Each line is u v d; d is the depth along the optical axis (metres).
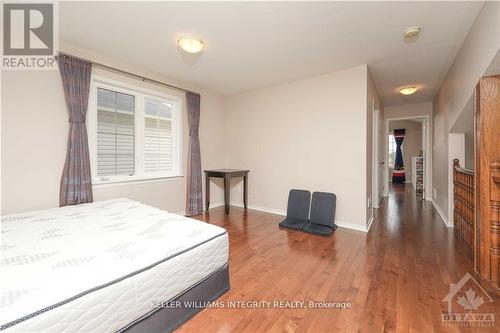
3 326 0.75
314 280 1.84
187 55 2.77
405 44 2.46
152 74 3.28
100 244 1.35
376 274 1.92
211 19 2.04
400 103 5.22
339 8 1.87
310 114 3.49
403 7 1.85
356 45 2.49
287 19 2.03
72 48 2.49
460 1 1.77
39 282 0.96
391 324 1.35
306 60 2.88
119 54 2.74
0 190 2.08
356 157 3.07
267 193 4.08
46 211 2.10
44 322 0.82
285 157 3.81
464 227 2.61
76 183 2.47
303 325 1.35
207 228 1.66
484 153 1.82
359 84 3.03
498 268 1.78
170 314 1.26
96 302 0.96
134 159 3.19
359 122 3.04
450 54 2.70
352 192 3.12
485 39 1.79
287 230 3.09
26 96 2.20
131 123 3.15
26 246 1.32
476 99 1.91
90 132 2.69
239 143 4.45
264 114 4.07
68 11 1.93
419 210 4.20
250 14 1.96
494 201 1.78
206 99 4.21
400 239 2.73
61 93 2.42
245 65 3.04
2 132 2.08
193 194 3.84
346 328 1.32
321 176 3.40
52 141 2.36
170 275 1.24
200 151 4.07
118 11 1.93
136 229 1.61
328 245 2.56
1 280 0.96
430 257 2.23
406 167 8.45
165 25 2.13
